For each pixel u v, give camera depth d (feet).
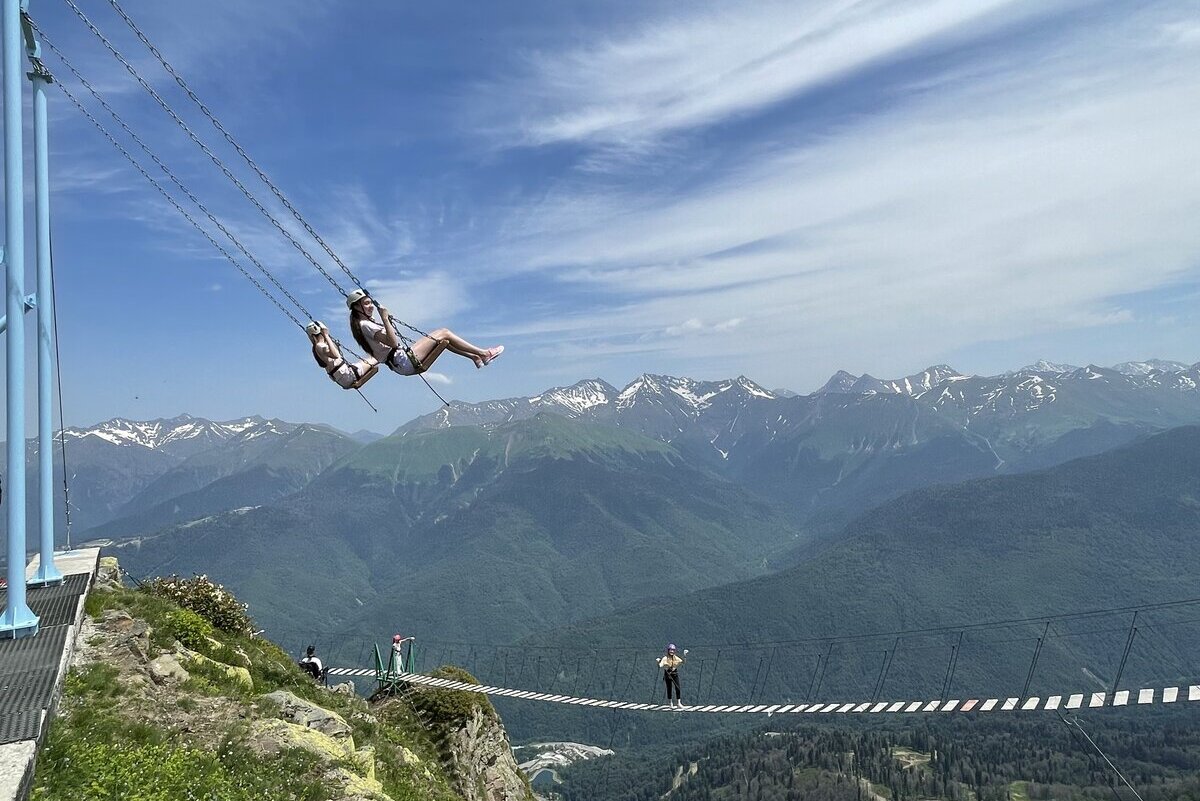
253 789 45.91
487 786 111.86
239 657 78.23
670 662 98.68
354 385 30.42
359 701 108.37
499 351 31.78
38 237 61.77
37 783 36.17
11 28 54.03
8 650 49.62
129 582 98.12
